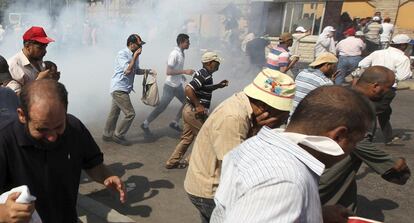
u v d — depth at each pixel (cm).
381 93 271
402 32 1350
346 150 125
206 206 230
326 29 940
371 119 125
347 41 880
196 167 229
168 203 368
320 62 386
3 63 298
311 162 114
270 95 197
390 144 555
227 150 205
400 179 260
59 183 175
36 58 332
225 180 128
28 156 163
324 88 126
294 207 105
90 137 196
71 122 181
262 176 110
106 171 204
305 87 362
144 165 452
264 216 105
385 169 253
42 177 168
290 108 201
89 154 195
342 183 262
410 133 619
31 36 323
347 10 1467
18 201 127
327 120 120
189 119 418
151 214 347
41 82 156
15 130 160
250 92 202
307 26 1214
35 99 148
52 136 155
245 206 109
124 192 204
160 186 400
